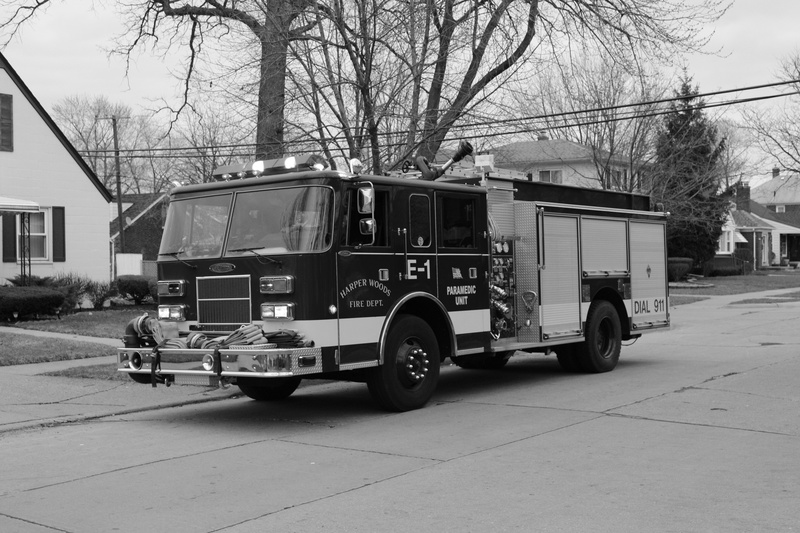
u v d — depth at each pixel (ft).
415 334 33.96
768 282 150.92
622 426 29.40
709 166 113.29
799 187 297.12
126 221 177.17
